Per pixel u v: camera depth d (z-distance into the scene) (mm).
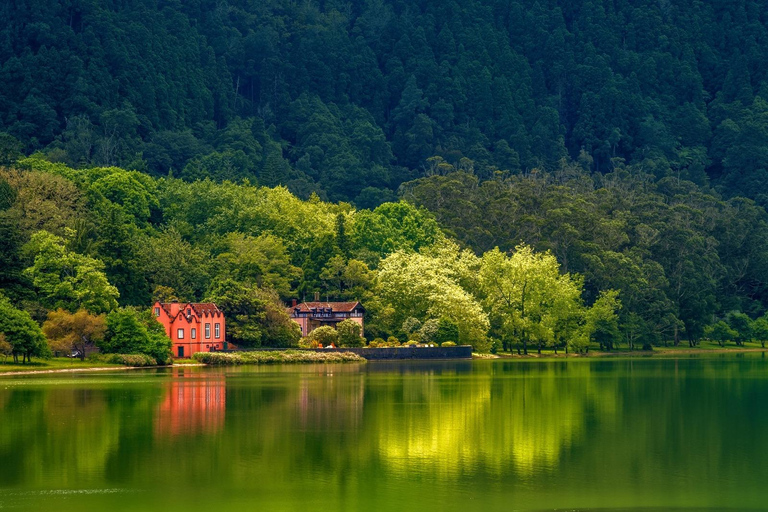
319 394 164000
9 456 105188
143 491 90812
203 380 193875
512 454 107750
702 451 110250
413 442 114625
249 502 87375
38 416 133750
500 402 153625
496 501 87750
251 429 123125
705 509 85688
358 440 115312
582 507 85875
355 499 88188
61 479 95188
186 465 101250
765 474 98500
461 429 124375
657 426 128125
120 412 138250
